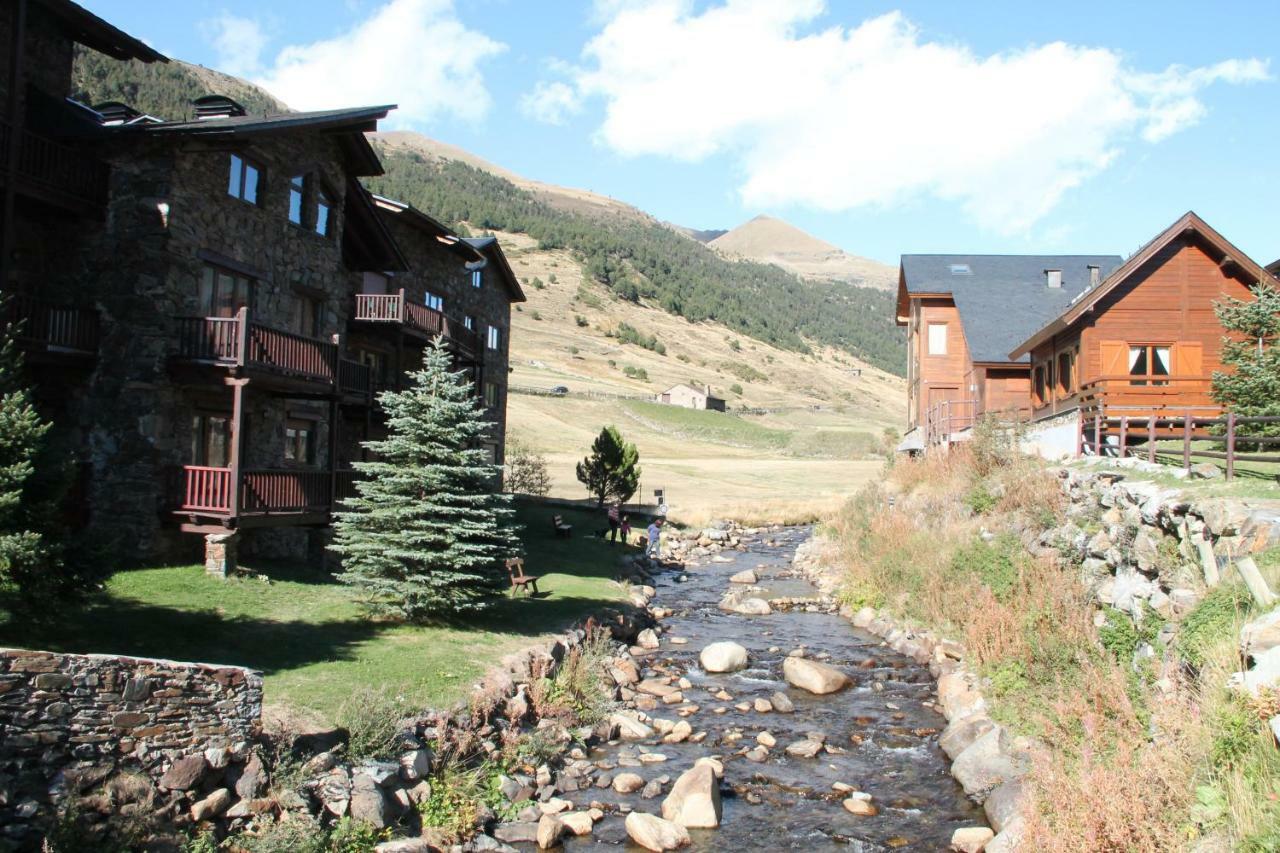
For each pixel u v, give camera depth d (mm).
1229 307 20656
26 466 11383
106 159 19188
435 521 17266
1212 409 23172
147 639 13648
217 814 8938
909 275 39000
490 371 41406
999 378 33375
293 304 23172
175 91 164875
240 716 9703
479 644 16078
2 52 18453
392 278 30766
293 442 24188
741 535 43219
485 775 11555
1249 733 7918
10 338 13750
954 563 20344
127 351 18781
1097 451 19938
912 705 15922
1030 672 13922
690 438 100688
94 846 7875
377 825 9617
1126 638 12875
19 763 8070
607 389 124500
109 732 8672
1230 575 10742
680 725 14461
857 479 70125
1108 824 8195
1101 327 23984
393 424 17906
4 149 16891
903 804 11805
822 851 10508
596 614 20531
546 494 48281
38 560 11133
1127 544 14422
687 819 11148
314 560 23438
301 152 23312
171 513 18750
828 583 27719
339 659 14047
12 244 18438
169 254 18812
